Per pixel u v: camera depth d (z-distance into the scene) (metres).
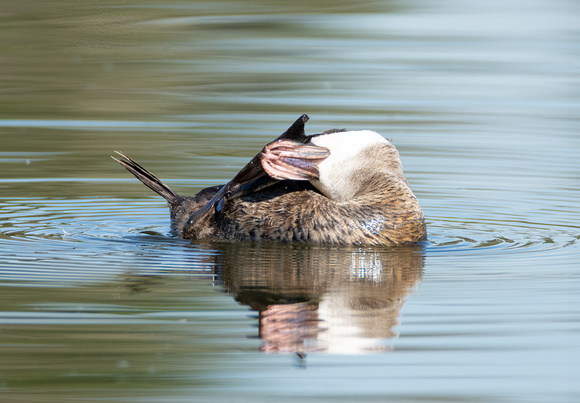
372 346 8.40
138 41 30.44
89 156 18.08
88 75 26.11
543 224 13.48
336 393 7.54
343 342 8.49
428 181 16.41
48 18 32.22
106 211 14.19
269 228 11.83
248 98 23.66
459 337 8.59
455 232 12.88
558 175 16.94
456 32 33.22
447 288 10.02
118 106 22.70
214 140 19.45
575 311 9.26
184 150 18.59
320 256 11.23
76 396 7.54
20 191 15.27
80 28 31.59
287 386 7.63
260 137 19.69
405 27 33.91
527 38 32.28
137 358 8.11
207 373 7.89
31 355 8.12
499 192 15.62
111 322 8.90
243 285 10.06
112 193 15.43
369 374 7.87
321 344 8.45
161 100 23.41
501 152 18.81
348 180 11.90
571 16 36.28
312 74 26.75
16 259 11.09
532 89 25.34
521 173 17.08
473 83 25.98
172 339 8.50
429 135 20.17
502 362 8.06
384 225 11.64
